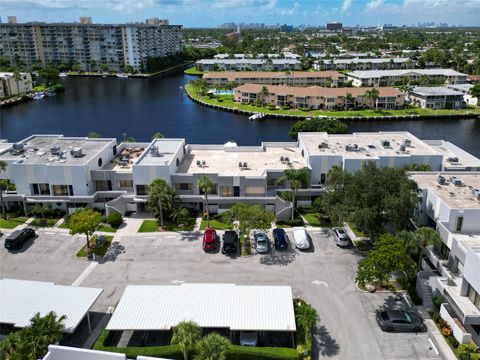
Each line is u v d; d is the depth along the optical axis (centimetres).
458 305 4303
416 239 4903
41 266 5612
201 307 4338
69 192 7056
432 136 14500
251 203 6950
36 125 15838
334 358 4069
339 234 6109
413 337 4350
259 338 4328
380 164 7206
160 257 5822
